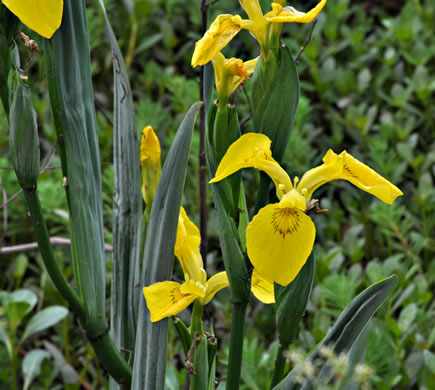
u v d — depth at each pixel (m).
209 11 1.56
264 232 0.66
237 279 0.69
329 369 0.71
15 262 1.38
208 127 0.69
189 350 0.72
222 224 0.68
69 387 1.13
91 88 0.74
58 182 1.29
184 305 0.71
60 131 0.73
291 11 0.67
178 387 0.90
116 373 0.77
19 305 1.12
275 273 0.66
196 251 0.73
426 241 1.31
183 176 0.71
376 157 1.47
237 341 0.70
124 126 0.80
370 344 1.01
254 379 1.00
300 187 0.69
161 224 0.72
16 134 0.69
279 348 0.72
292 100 0.68
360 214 1.44
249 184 1.47
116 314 0.81
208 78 0.73
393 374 1.02
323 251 1.32
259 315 1.24
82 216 0.74
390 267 1.18
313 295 1.21
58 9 0.67
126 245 0.81
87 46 0.73
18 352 1.25
